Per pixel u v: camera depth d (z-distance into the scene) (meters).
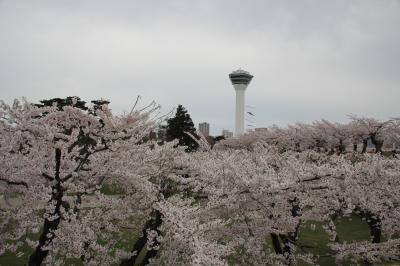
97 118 6.53
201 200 8.12
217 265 4.62
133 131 6.66
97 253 7.68
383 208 8.05
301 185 6.83
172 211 5.80
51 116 6.62
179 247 6.50
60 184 6.40
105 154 6.75
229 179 7.12
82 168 6.86
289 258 8.06
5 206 6.99
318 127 23.48
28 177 6.30
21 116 6.31
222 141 28.83
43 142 6.44
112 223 8.23
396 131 21.92
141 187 7.16
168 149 8.59
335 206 7.61
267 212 7.27
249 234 7.34
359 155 10.46
